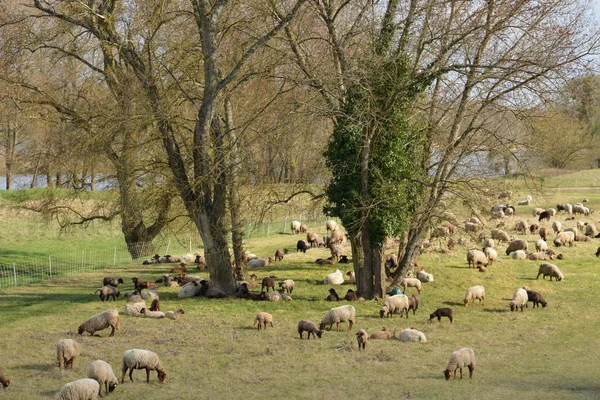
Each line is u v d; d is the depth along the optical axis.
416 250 34.03
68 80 42.41
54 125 43.88
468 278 36.00
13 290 35.19
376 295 31.77
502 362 19.16
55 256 49.41
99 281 37.62
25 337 22.83
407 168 31.70
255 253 46.69
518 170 32.03
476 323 25.70
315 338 22.92
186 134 35.38
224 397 15.62
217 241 32.47
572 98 29.12
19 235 56.81
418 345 21.69
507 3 29.05
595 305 29.36
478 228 44.88
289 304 30.12
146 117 31.23
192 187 31.50
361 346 21.36
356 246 31.94
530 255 41.97
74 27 36.41
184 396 15.80
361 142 30.48
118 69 36.72
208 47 30.77
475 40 29.95
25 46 36.19
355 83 29.48
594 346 21.53
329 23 31.30
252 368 18.69
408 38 30.42
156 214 37.53
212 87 30.89
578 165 96.31
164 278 35.19
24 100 40.19
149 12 33.19
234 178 32.00
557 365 18.58
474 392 15.31
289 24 31.02
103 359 19.61
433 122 32.44
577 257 42.50
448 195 32.03
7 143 69.69
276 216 35.47
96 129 34.53
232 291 32.53
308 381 16.95
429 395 15.11
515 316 27.12
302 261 42.97
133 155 33.84
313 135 32.53
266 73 31.47
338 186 31.52
